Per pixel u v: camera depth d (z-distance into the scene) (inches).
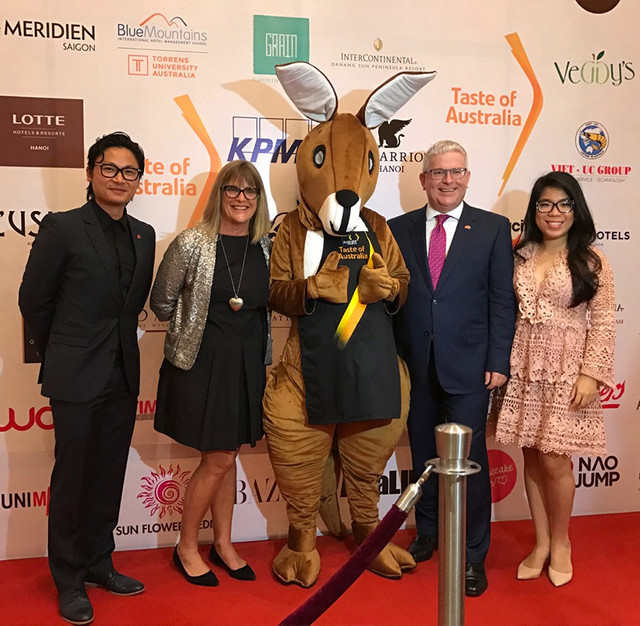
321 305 101.7
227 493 108.3
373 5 120.9
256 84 118.4
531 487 110.1
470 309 106.5
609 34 128.0
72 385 91.5
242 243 101.3
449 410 107.0
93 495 100.3
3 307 113.1
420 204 124.9
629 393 132.5
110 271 92.8
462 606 71.7
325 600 74.2
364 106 105.7
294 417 103.7
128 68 114.3
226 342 99.3
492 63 125.0
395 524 71.7
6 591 103.9
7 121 111.3
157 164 116.4
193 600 100.5
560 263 103.4
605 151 129.4
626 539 121.4
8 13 110.1
